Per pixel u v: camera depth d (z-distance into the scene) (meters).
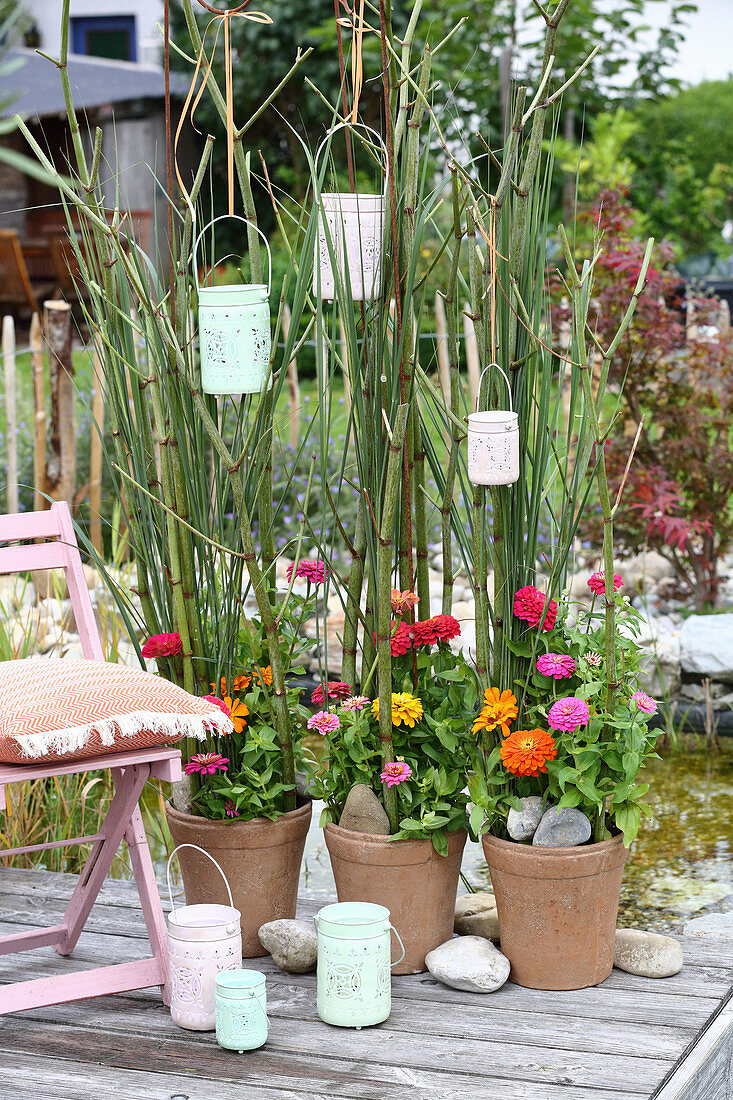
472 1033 1.95
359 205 2.12
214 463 2.38
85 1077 1.84
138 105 10.74
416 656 2.23
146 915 2.10
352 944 1.97
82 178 2.20
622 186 5.05
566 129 9.33
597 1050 1.88
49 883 2.75
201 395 2.28
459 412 2.20
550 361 2.14
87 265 2.36
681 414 4.96
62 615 3.72
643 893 3.05
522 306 2.01
